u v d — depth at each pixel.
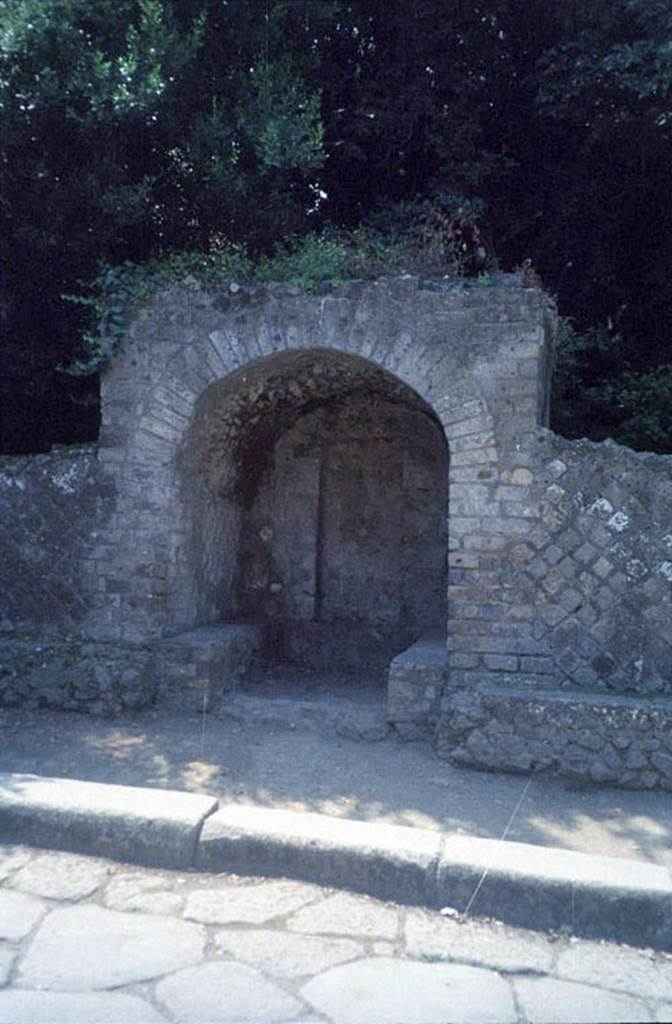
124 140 8.30
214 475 7.92
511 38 10.30
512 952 3.52
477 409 6.37
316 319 6.66
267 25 8.71
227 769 5.63
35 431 9.40
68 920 3.58
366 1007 3.08
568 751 5.58
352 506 8.98
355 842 4.00
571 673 6.17
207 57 8.63
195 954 3.37
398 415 8.74
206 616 8.08
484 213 10.36
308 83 9.70
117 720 6.58
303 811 4.96
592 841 4.71
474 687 6.07
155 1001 3.05
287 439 8.99
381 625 8.86
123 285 7.05
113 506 6.96
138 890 3.86
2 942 3.40
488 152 10.49
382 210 9.90
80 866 4.06
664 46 8.18
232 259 7.13
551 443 6.26
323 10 8.96
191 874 4.04
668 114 8.84
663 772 5.45
